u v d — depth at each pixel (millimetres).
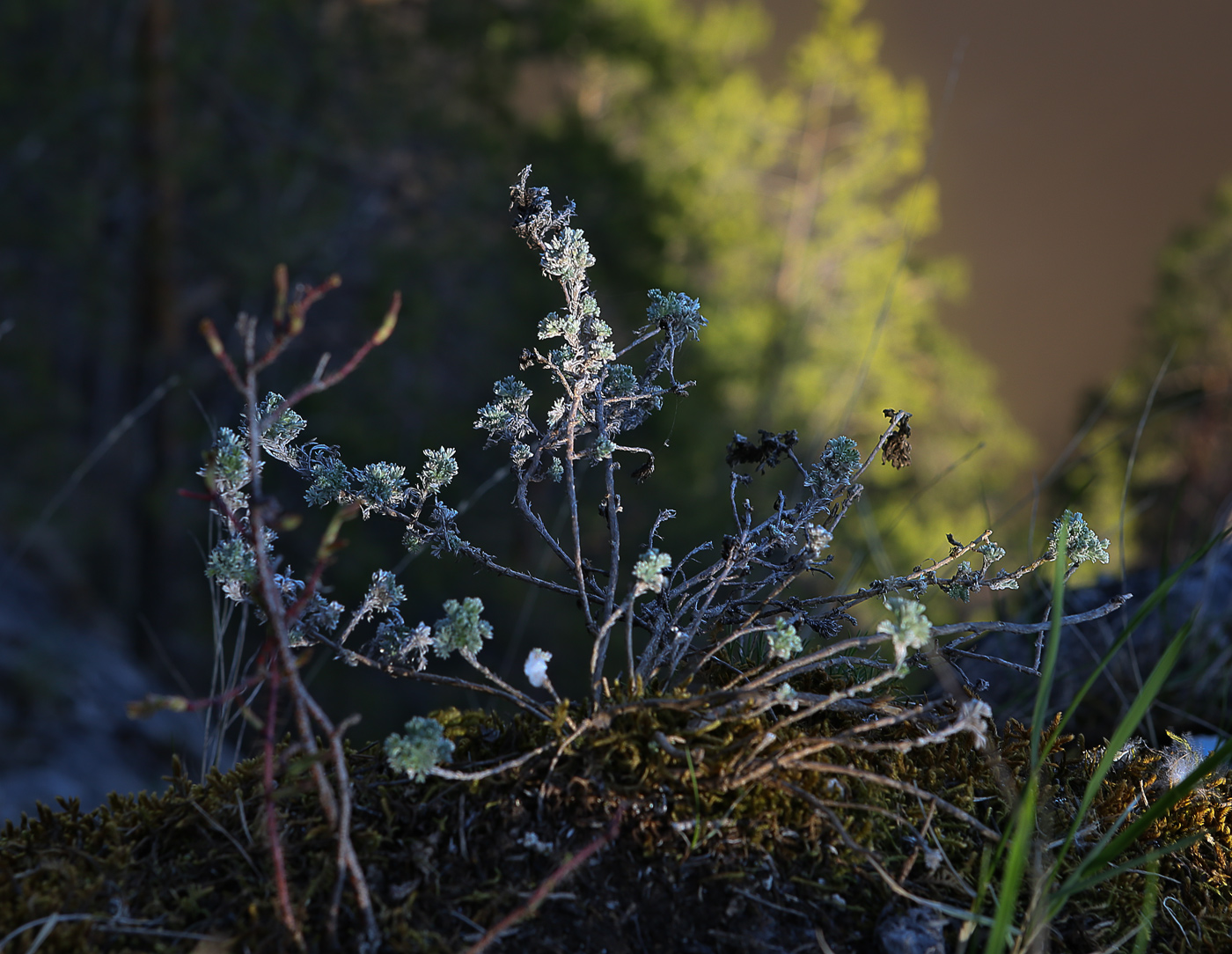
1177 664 2080
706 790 1129
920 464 23734
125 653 8789
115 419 11133
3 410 9656
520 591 8633
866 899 1102
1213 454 16359
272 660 925
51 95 9305
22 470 9727
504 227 11266
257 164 10078
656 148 17375
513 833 1106
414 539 1340
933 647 1307
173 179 9602
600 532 9047
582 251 1312
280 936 993
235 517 1039
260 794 1187
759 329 18266
